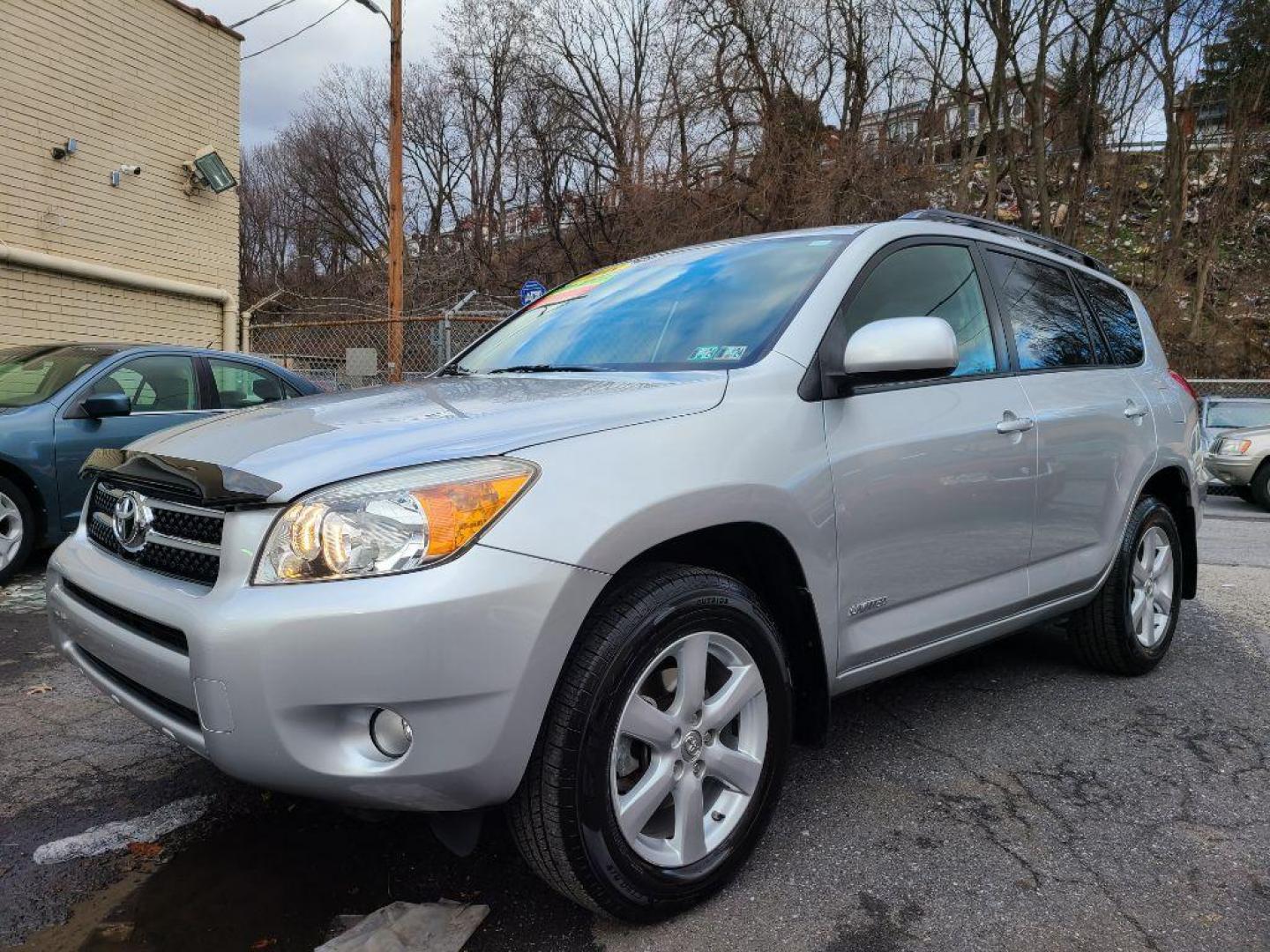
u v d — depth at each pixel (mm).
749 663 2193
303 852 2322
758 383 2330
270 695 1697
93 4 11172
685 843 2059
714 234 21156
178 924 2006
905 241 2943
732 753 2164
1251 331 22766
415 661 1677
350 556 1720
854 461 2432
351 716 1745
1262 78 22891
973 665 4031
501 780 1777
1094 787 2777
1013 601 3064
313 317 29250
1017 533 3047
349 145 40469
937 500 2680
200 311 13039
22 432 5109
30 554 5238
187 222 12695
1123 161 25781
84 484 5402
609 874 1894
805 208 20250
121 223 11711
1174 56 22781
